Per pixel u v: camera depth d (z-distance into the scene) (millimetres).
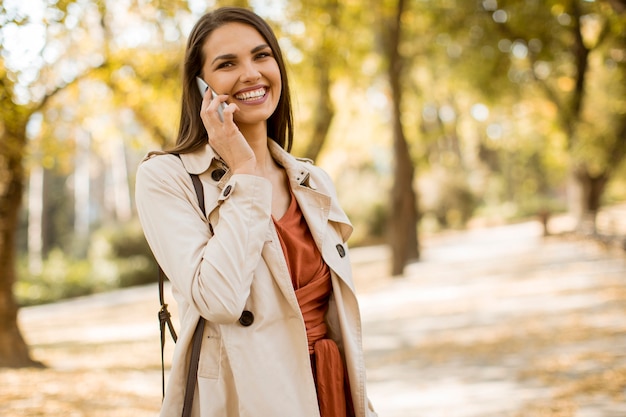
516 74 25594
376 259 30109
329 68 15086
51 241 43531
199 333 2055
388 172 48469
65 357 10633
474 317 12305
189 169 2172
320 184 2396
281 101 2438
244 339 2029
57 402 6777
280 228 2184
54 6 7688
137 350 11523
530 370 7746
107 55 10023
